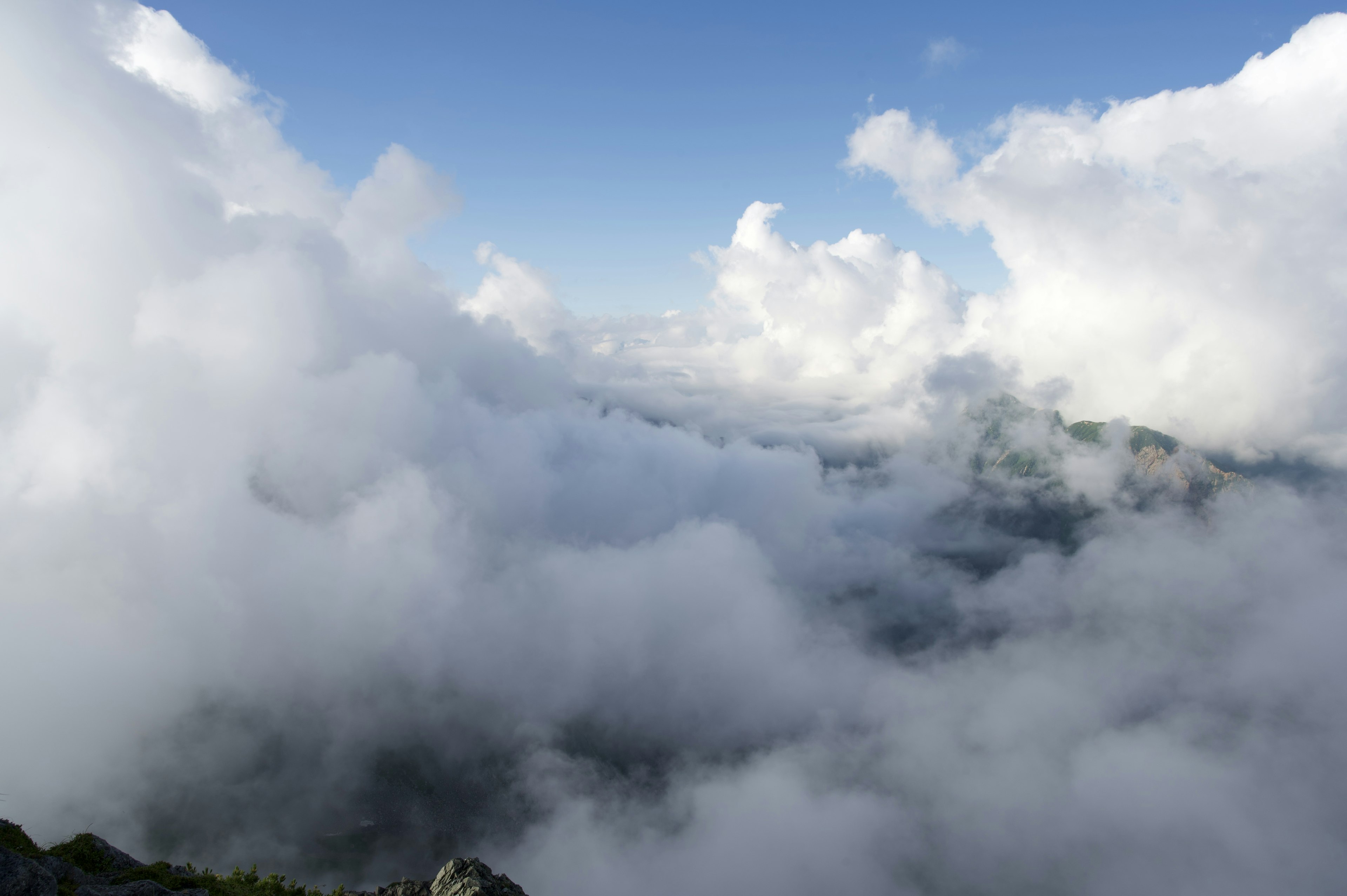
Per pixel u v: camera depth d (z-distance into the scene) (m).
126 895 38.81
